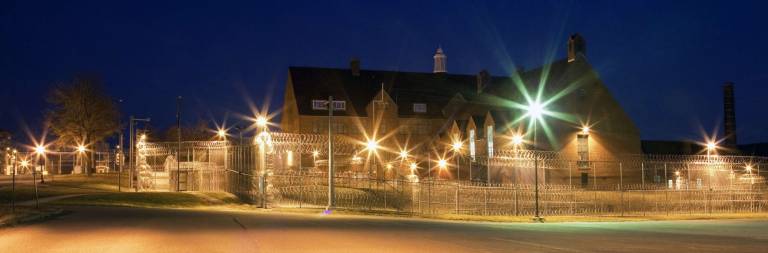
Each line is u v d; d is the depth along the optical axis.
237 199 42.91
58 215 29.28
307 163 68.06
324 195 44.12
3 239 19.08
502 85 88.00
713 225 30.42
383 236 20.44
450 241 19.06
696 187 48.25
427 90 95.88
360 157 75.06
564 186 54.16
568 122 72.81
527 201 41.19
